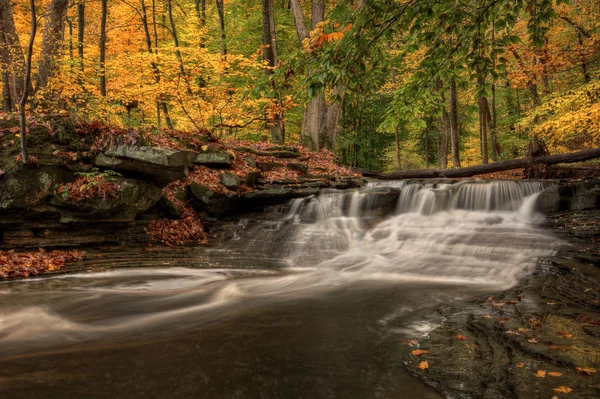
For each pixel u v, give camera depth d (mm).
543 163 13188
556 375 2732
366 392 2719
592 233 6871
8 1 11531
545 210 9391
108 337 3936
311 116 16422
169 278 6719
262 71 12875
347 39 4203
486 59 5121
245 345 3580
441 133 23500
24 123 7047
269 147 13781
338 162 15719
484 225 8789
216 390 2752
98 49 14094
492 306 4371
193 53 10789
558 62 12914
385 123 5176
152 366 3156
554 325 3619
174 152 8531
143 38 17859
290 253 8414
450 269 6520
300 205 10359
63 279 6543
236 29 19391
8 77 11891
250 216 10336
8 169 7062
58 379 2939
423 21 4449
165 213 9414
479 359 3096
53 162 7453
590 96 11594
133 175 8438
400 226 9375
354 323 4141
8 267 6594
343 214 10336
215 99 11688
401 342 3557
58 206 7426
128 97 11250
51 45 12000
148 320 4500
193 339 3766
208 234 9648
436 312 4395
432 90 5137
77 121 8258
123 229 8508
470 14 4730
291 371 3037
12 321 4539
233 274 7109
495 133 20594
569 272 5219
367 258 7734
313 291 5633
